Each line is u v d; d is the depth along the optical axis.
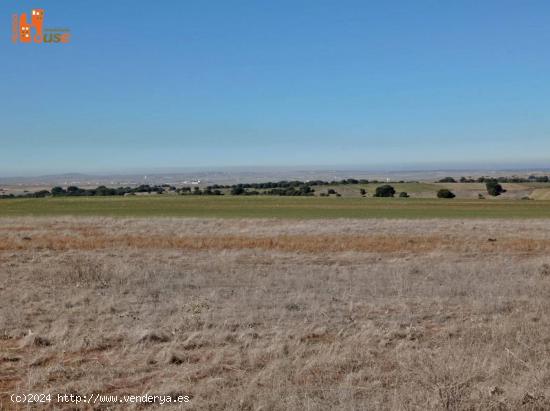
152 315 11.52
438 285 15.45
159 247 27.22
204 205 70.12
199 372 8.09
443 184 130.75
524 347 8.66
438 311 12.08
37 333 9.88
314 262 21.95
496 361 7.99
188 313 11.69
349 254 24.02
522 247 27.20
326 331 10.44
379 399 6.78
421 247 26.97
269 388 7.16
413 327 10.55
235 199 83.81
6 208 64.25
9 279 16.61
